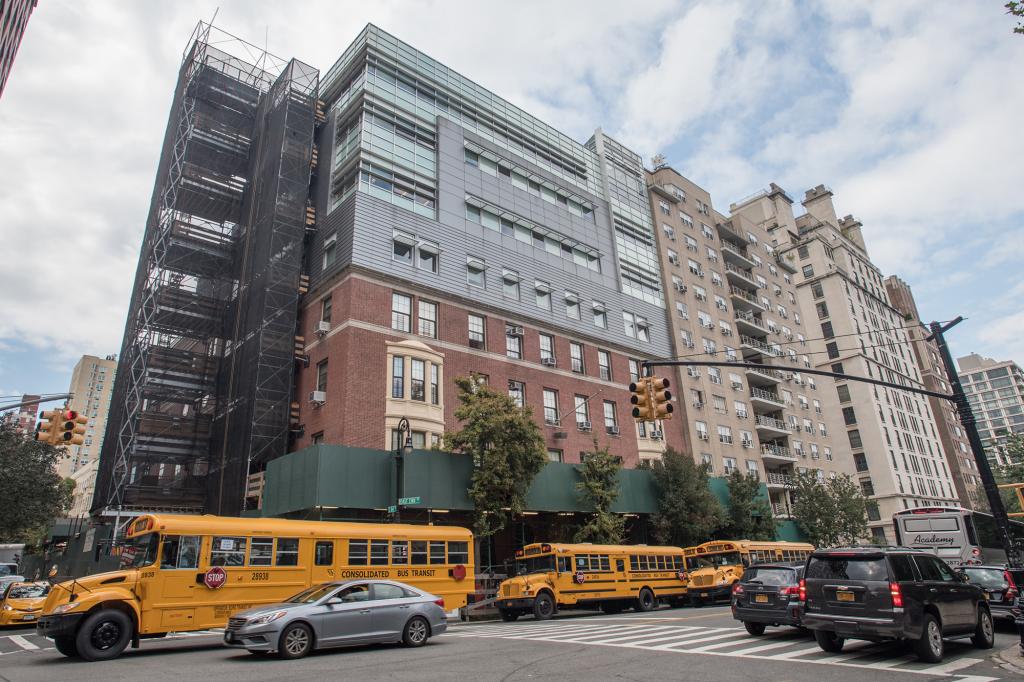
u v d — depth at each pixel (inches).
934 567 486.9
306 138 1465.3
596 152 1988.2
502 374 1392.7
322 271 1338.6
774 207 3388.3
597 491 1224.8
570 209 1772.9
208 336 1501.0
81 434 714.8
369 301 1230.3
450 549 787.4
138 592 536.7
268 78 1701.5
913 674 378.3
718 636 579.2
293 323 1301.7
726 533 1557.6
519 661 449.4
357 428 1121.4
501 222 1562.5
